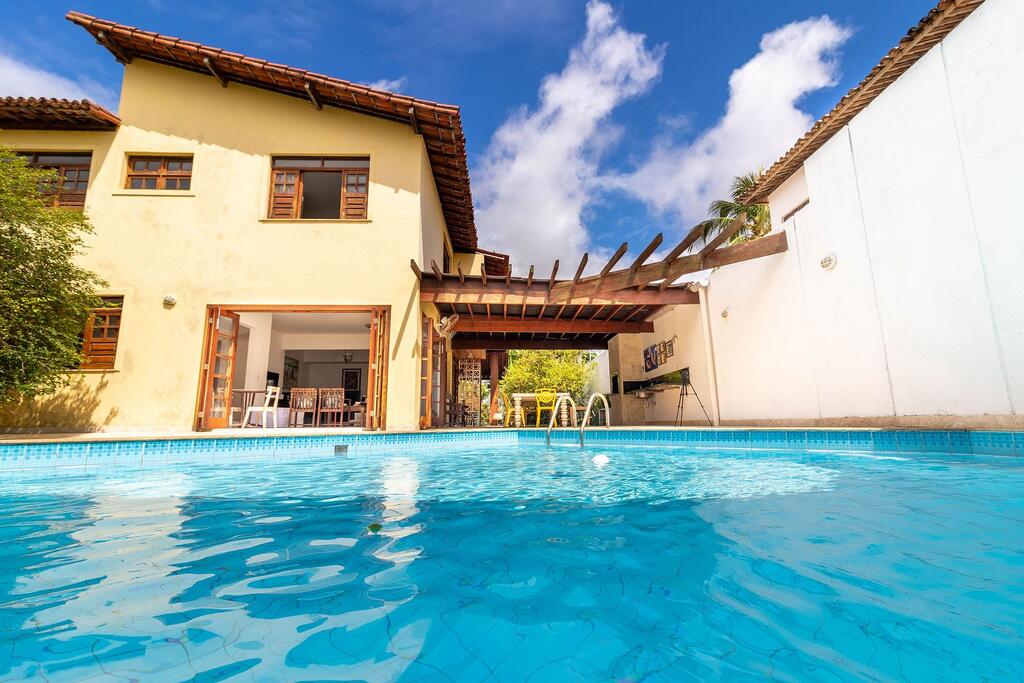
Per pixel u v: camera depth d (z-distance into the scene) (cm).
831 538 179
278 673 90
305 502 272
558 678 89
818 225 683
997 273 447
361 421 1112
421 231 874
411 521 221
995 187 450
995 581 131
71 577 143
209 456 561
